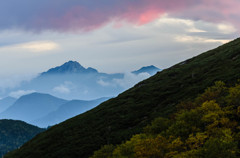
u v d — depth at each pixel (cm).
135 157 2064
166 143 2070
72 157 3788
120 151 2509
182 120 2455
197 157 1691
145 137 2538
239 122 2147
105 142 3869
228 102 2455
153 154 1969
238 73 4016
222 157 1609
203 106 2473
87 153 3766
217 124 2098
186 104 3152
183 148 1978
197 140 1905
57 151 4119
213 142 1731
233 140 1798
